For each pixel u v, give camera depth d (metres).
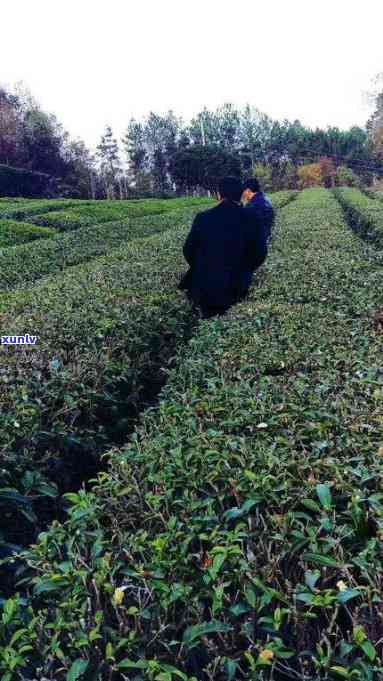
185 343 6.14
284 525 2.06
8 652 1.77
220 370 3.79
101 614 1.79
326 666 1.61
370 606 1.74
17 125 65.12
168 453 2.70
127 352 4.88
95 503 2.41
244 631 1.74
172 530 2.12
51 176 63.16
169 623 1.83
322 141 89.19
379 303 5.42
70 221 22.95
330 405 3.02
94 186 71.88
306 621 1.76
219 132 101.19
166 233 14.06
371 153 78.50
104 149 83.19
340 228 12.37
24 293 6.87
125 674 1.78
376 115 64.50
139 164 88.81
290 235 11.23
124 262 8.98
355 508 2.10
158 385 5.54
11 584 2.83
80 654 1.80
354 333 4.38
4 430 3.23
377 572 1.82
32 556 2.22
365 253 8.67
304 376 3.46
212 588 1.90
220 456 2.56
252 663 1.63
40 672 1.73
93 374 4.08
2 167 55.41
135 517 2.33
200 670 1.81
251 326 4.75
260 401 3.13
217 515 2.25
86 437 3.86
